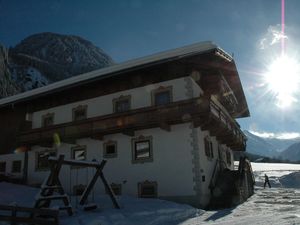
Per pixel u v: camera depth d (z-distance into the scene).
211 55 19.89
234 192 20.23
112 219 13.54
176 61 20.72
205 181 20.00
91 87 24.59
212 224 12.48
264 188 38.94
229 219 13.71
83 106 24.62
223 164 26.19
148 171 20.58
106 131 21.45
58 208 12.39
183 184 19.33
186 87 20.70
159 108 19.78
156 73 22.00
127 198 18.92
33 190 21.84
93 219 13.05
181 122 19.83
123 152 21.77
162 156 20.33
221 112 21.95
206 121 19.08
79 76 23.31
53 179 13.64
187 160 19.53
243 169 24.16
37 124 27.00
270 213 14.77
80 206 15.49
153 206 16.59
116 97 23.19
